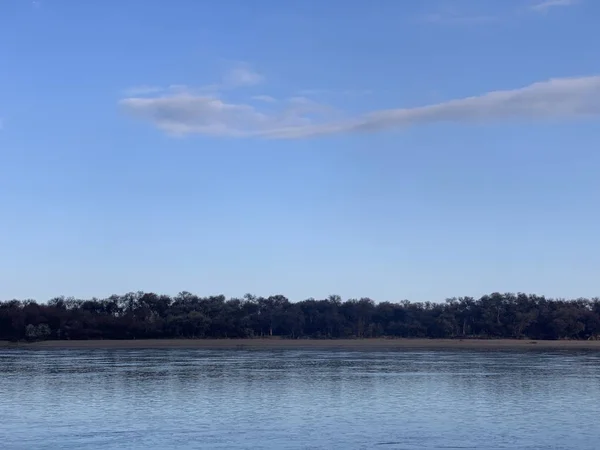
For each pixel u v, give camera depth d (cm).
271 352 15338
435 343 19388
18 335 19125
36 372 9350
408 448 4178
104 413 5588
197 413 5572
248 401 6294
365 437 4522
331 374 8994
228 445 4269
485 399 6391
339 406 5962
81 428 4884
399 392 6944
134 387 7438
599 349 16500
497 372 9238
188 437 4528
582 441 4369
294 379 8294
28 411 5706
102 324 19688
